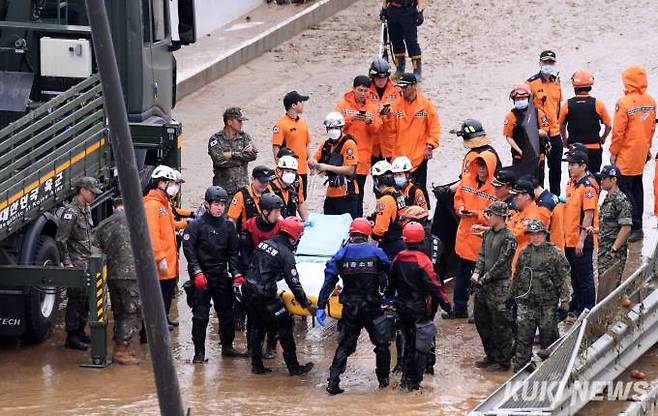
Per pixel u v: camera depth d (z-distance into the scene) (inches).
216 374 1338.6
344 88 2363.4
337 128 1621.6
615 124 1738.4
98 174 1481.3
